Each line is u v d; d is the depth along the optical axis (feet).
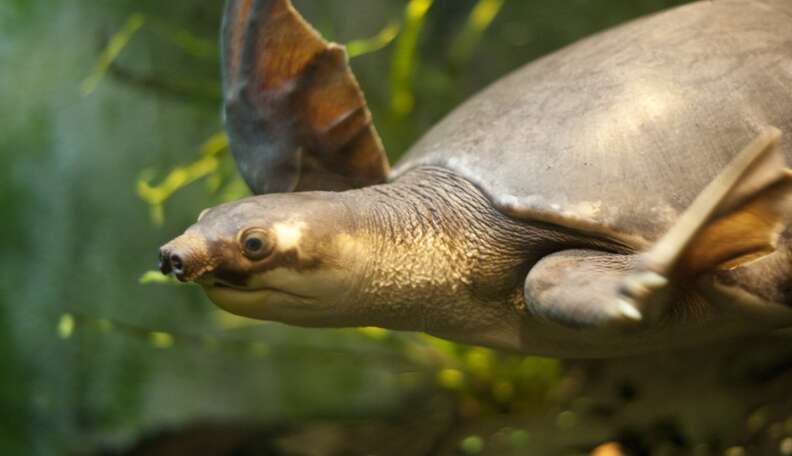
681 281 3.84
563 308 3.84
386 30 5.82
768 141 3.69
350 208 4.04
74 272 6.00
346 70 4.18
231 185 5.13
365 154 4.24
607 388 4.83
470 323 4.11
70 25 6.21
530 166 4.01
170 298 5.82
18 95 6.23
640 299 3.75
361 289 4.03
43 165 6.13
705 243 3.79
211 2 5.93
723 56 4.06
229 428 5.73
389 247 4.04
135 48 5.89
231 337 5.60
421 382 5.49
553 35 5.66
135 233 5.90
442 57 6.06
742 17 4.14
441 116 5.52
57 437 5.98
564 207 3.96
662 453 4.62
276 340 5.52
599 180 3.97
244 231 3.95
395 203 4.09
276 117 4.21
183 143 5.82
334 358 5.33
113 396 5.89
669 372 4.74
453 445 4.98
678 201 3.94
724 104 4.01
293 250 3.97
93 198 6.00
